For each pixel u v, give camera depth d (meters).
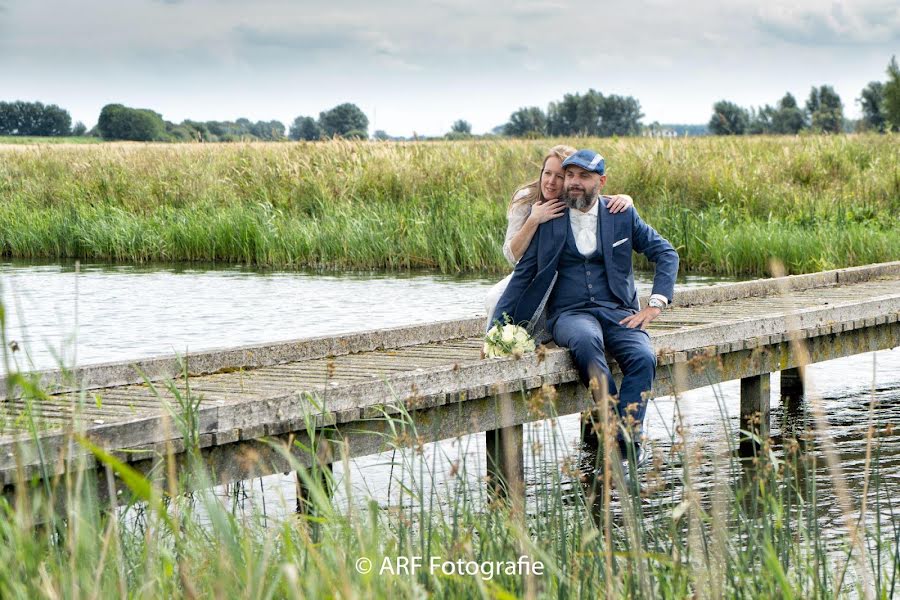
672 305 8.96
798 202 18.09
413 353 7.02
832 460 2.93
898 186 18.91
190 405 4.36
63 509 4.16
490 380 5.84
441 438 5.66
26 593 2.75
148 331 10.79
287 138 23.41
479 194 19.97
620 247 6.48
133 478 2.24
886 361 9.70
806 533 3.97
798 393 8.41
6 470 3.99
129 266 18.03
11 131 101.38
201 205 20.86
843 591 4.03
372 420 5.37
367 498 3.89
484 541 3.69
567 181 6.41
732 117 66.00
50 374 5.80
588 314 6.40
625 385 6.16
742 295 9.55
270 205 19.81
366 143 22.14
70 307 12.59
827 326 7.66
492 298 6.84
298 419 5.05
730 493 4.25
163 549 3.22
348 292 13.87
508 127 60.62
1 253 20.56
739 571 3.48
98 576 2.77
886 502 5.50
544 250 6.43
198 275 16.34
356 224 18.05
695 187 18.75
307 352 6.82
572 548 3.73
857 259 15.18
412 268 17.28
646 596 3.31
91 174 23.44
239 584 2.84
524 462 6.16
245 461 4.88
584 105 65.94
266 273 16.62
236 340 10.21
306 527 3.67
